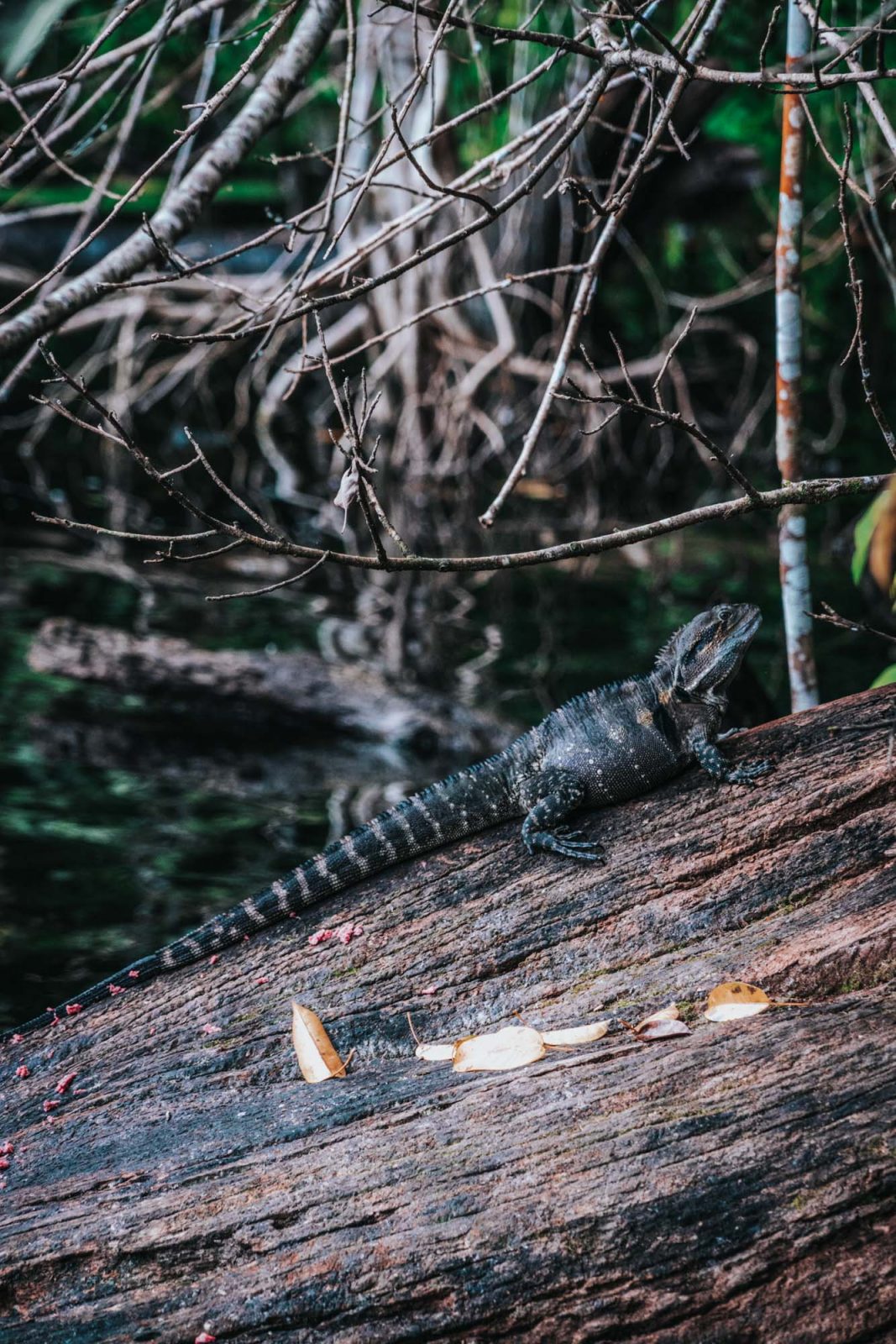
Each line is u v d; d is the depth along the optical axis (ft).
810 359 57.00
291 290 18.74
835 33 16.80
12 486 52.06
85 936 22.53
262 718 32.96
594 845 16.87
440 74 42.34
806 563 20.92
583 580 43.39
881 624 37.29
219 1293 12.26
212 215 64.80
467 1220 12.20
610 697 17.62
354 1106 14.29
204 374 55.62
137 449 13.20
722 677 17.12
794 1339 11.30
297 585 42.65
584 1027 14.61
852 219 43.57
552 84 41.83
